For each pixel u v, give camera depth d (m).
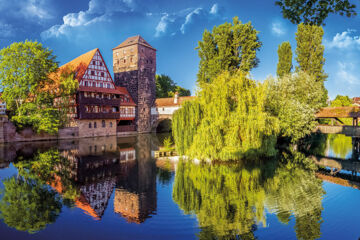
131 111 51.31
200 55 37.50
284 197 11.71
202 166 18.20
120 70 54.78
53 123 34.22
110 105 44.94
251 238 7.94
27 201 11.35
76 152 25.55
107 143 33.81
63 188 13.38
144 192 12.62
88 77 42.16
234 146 18.16
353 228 8.53
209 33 36.19
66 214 9.96
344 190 12.83
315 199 11.52
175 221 9.21
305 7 6.57
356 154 24.64
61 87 37.91
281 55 42.06
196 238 7.96
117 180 14.80
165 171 16.89
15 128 33.59
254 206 10.67
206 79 37.38
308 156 23.16
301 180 14.74
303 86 28.66
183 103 19.81
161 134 50.66
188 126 19.22
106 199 11.60
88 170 17.39
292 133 25.06
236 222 9.12
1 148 28.03
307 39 36.94
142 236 8.14
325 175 16.02
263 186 13.48
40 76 35.16
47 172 16.80
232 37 35.59
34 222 9.17
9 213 10.00
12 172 16.75
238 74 20.19
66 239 7.90
